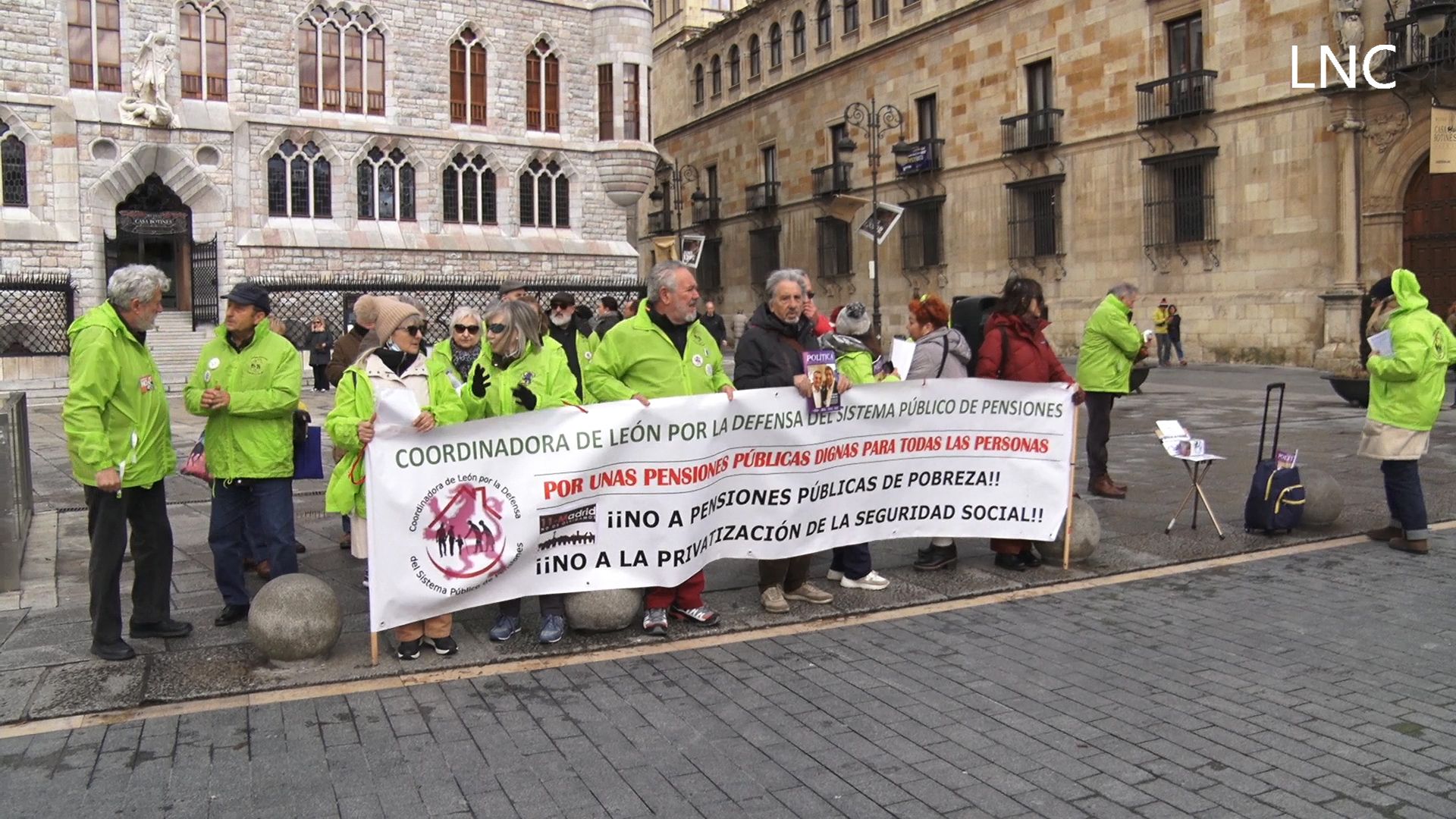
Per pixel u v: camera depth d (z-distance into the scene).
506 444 5.81
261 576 7.56
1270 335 26.78
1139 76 29.89
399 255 32.22
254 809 4.00
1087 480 11.04
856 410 6.75
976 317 9.77
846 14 41.50
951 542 7.48
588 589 6.07
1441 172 22.17
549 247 34.47
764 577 6.66
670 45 54.41
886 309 39.69
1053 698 5.06
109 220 28.94
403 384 5.97
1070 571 7.41
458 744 4.61
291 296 30.50
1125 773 4.22
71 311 27.41
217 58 30.06
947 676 5.39
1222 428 14.97
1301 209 26.11
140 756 4.49
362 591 7.22
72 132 27.91
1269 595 6.78
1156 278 29.75
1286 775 4.18
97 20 28.64
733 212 49.44
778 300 6.61
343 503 5.99
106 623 5.63
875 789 4.12
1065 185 32.41
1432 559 7.63
